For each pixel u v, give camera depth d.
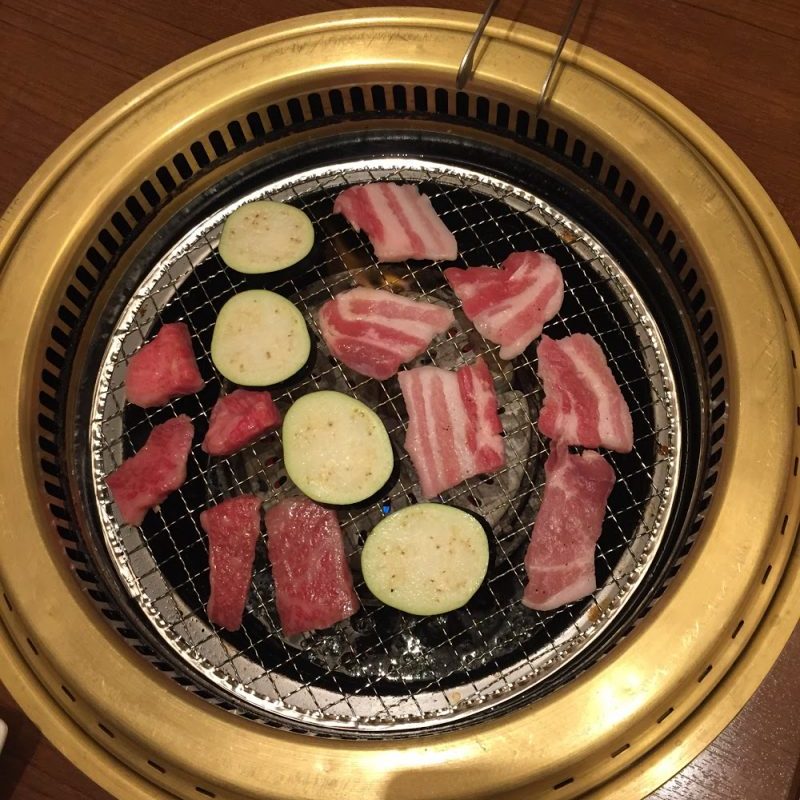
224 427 0.43
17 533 0.37
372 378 0.45
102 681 0.35
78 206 0.41
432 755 0.34
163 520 0.44
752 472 0.36
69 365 0.42
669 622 0.35
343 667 0.42
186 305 0.46
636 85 0.42
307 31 0.42
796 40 0.44
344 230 0.47
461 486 0.44
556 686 0.40
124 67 0.45
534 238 0.46
